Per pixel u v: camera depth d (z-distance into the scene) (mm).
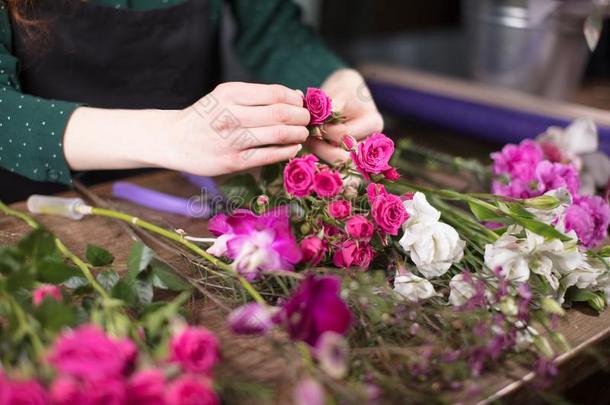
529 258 778
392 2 2129
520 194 947
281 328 733
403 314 720
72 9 1077
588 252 838
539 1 1379
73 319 646
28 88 1111
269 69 1312
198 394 590
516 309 709
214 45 1301
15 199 1172
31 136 919
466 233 856
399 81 1626
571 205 845
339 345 647
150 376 584
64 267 695
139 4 1114
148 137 848
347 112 920
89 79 1119
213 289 805
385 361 699
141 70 1131
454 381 683
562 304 811
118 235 917
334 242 777
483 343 686
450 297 764
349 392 652
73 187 1027
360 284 727
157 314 665
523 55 1443
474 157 1466
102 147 883
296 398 609
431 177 1138
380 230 783
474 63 1592
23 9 1053
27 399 562
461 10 2234
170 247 875
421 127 1649
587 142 1059
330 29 2064
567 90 1460
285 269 746
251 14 1333
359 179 823
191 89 1188
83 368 573
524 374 700
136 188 1008
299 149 822
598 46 1621
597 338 757
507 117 1415
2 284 655
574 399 849
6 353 641
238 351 710
